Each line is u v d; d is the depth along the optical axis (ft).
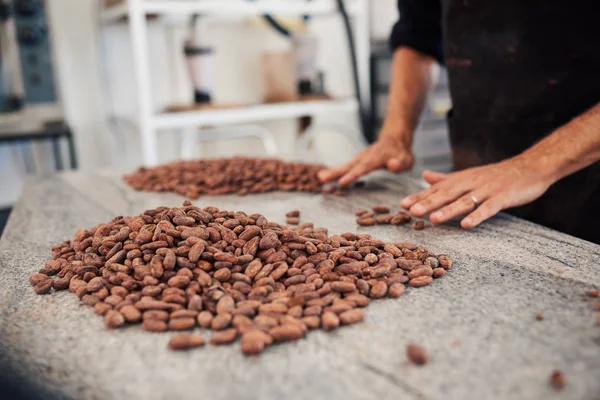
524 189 2.28
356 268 1.80
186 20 5.99
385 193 3.00
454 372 1.33
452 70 3.09
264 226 2.02
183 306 1.66
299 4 5.32
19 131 4.67
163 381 1.34
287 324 1.51
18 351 1.49
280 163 3.55
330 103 5.73
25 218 2.73
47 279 1.88
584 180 2.59
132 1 4.49
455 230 2.34
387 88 5.74
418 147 5.60
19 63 5.20
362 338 1.49
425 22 3.47
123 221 2.14
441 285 1.80
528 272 1.88
